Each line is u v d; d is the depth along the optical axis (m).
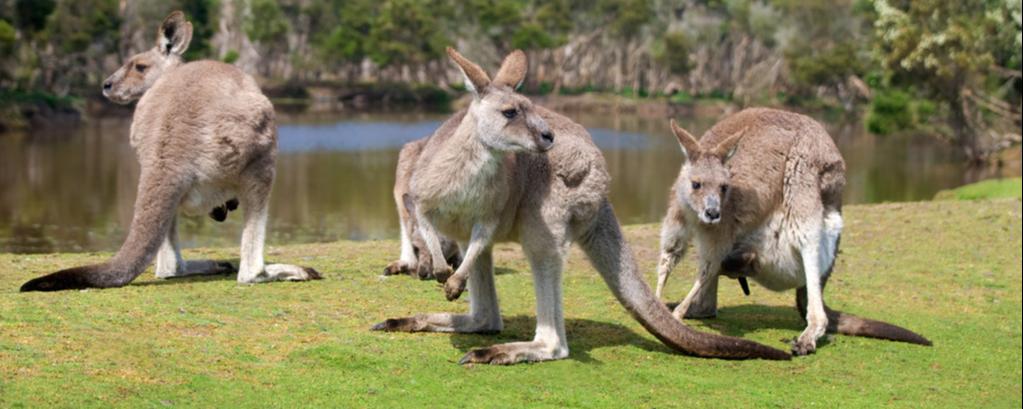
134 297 8.10
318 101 83.94
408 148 9.98
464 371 6.98
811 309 8.41
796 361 8.05
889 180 34.22
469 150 6.62
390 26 87.31
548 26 94.44
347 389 6.50
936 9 39.69
